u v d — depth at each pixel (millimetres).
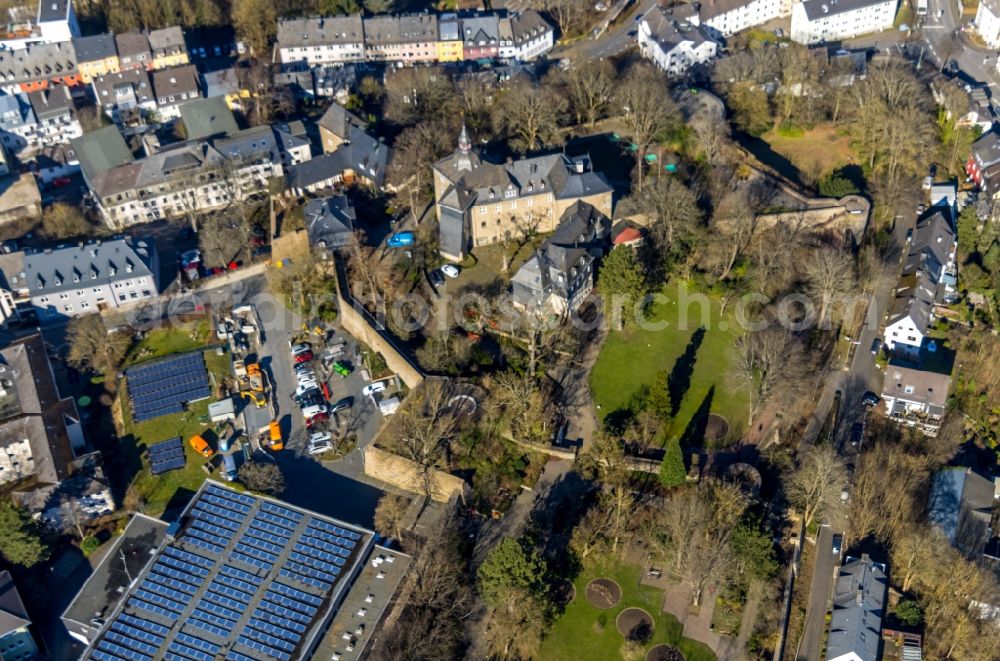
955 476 191375
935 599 170000
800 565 175875
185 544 180125
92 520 193875
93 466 196750
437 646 160375
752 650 162500
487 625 166625
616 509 177000
